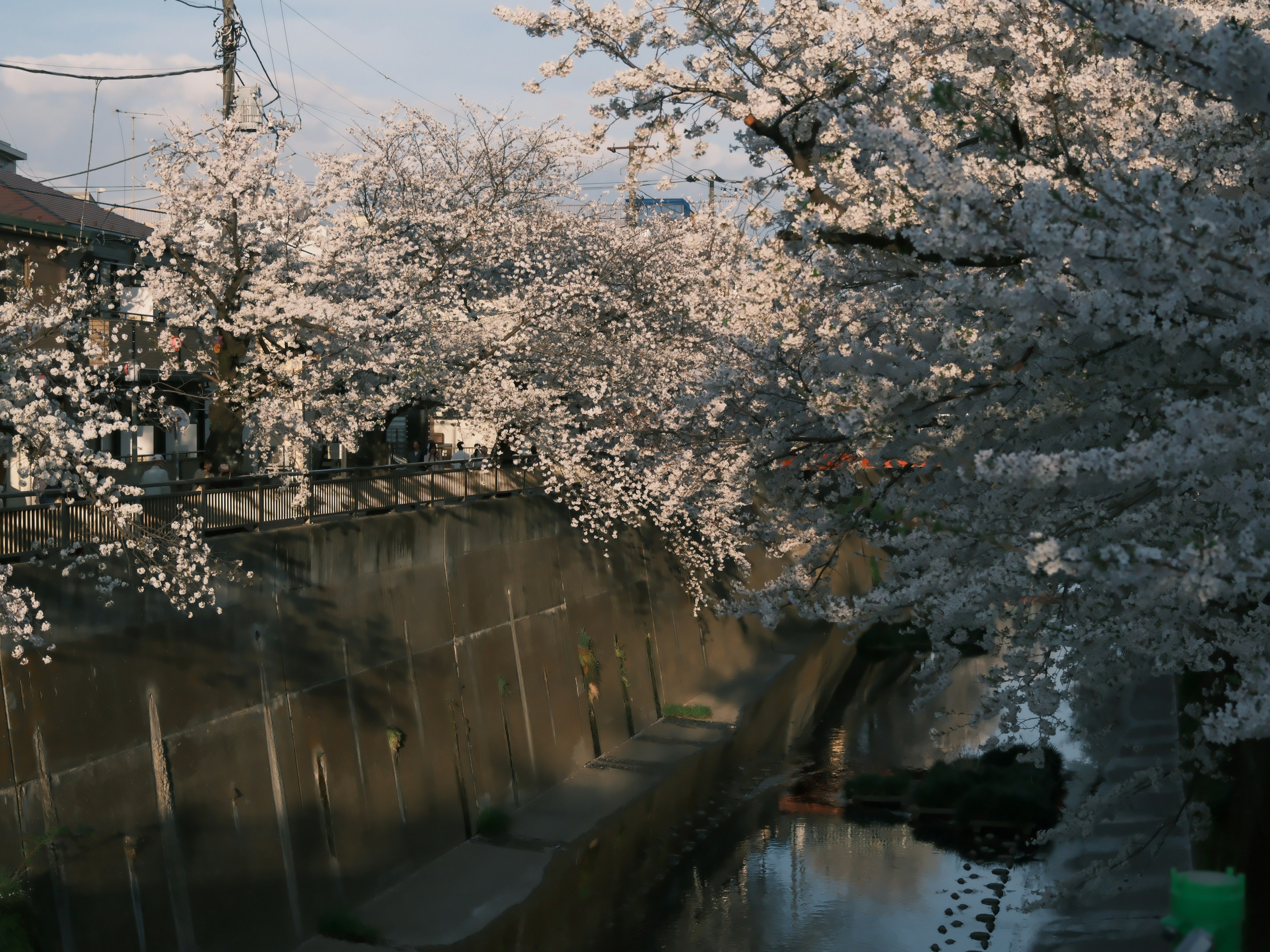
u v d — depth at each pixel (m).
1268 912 10.34
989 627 9.34
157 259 22.84
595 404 27.31
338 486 22.41
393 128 28.67
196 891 16.56
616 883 22.38
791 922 20.31
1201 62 5.71
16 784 14.12
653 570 36.88
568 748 29.08
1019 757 11.42
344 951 18.45
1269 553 5.30
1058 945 17.53
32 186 32.81
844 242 8.84
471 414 26.38
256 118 26.36
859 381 8.38
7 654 14.27
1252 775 12.02
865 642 44.41
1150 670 9.90
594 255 31.55
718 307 13.02
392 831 21.48
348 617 21.75
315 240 23.67
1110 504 7.74
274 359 22.92
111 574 16.03
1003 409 8.27
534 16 11.01
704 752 31.48
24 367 14.91
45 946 13.80
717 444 13.56
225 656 18.22
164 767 16.48
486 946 19.33
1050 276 6.26
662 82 11.12
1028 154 8.80
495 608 27.36
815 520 11.78
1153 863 19.16
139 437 30.64
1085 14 5.88
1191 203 6.26
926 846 23.92
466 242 27.81
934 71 9.68
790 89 10.21
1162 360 7.52
